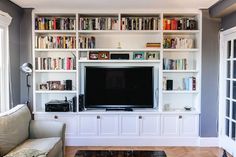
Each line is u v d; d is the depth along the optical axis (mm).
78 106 4574
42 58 4598
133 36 4875
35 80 4570
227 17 4238
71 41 4602
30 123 3533
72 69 4633
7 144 2883
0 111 3834
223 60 4445
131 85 4719
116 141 4578
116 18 4684
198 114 4555
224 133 4430
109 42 4883
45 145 3051
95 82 4711
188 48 4617
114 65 4824
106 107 4719
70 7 4355
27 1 3996
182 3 4086
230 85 4266
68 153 4152
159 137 4574
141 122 4566
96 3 4102
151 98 4715
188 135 4582
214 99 4523
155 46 4590
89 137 4578
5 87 3902
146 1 3971
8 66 3936
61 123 3539
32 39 4500
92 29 4582
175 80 4891
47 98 4887
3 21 3713
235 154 3871
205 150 4324
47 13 4523
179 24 4570
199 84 4543
